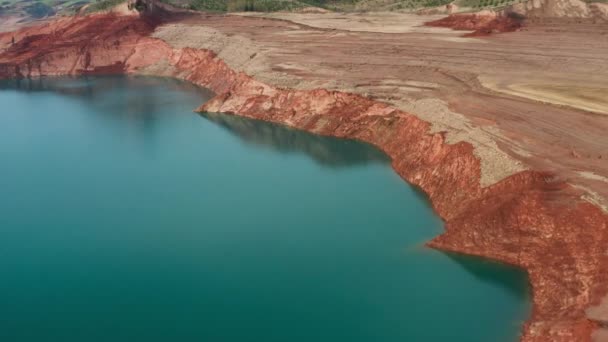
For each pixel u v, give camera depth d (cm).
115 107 9294
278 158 6569
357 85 7444
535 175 4403
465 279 3947
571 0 9669
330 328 3472
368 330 3450
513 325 3469
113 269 4225
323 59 8775
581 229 3825
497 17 9625
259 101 8312
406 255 4288
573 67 7125
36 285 4041
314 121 7494
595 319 3125
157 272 4162
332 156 6519
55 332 3494
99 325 3547
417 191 5422
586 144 4850
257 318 3581
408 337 3378
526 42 8544
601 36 8444
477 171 4841
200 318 3591
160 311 3678
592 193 4053
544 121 5409
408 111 6481
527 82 6694
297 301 3756
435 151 5575
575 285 3503
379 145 6656
